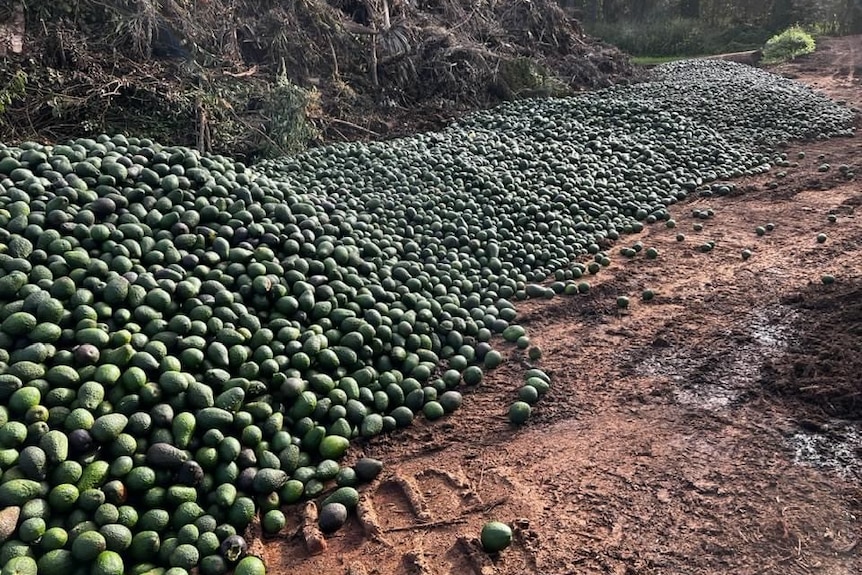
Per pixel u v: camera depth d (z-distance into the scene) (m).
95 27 4.20
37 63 3.86
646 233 3.46
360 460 1.89
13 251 1.83
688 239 3.34
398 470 1.90
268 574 1.57
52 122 3.77
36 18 3.99
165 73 4.23
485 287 2.80
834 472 1.70
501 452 1.95
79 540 1.40
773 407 1.98
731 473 1.73
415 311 2.43
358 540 1.67
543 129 4.52
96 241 1.99
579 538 1.59
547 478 1.80
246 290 2.10
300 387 1.92
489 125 4.67
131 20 4.21
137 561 1.50
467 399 2.22
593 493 1.72
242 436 1.75
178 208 2.22
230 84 4.41
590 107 5.16
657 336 2.45
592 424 2.02
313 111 4.49
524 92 5.89
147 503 1.55
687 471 1.76
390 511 1.75
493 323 2.56
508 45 6.54
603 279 2.95
